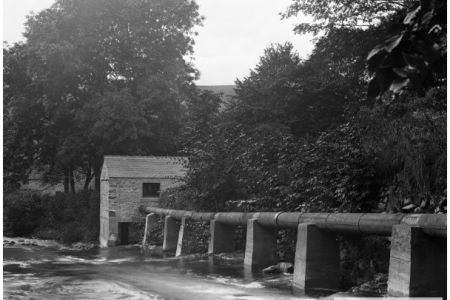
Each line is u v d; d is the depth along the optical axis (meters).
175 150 41.69
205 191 23.08
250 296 11.44
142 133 39.44
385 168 14.09
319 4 24.38
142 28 41.03
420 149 12.66
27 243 38.62
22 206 45.41
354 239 13.44
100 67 41.53
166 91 40.88
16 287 13.20
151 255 24.89
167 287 12.94
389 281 9.66
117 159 35.19
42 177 48.94
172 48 42.41
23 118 42.59
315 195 15.73
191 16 43.44
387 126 13.84
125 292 12.27
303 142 18.84
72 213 42.22
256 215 16.67
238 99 33.88
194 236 23.36
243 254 19.62
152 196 34.16
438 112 12.78
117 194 33.69
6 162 44.16
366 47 22.91
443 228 8.48
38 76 40.31
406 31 3.72
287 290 12.19
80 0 40.50
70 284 13.66
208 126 26.16
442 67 3.85
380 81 3.77
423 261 9.02
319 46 25.56
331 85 30.16
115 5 40.97
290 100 31.53
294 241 16.22
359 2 23.09
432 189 12.46
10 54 43.72
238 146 22.48
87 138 40.31
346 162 14.95
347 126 16.03
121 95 39.12
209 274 15.43
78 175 49.88
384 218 10.15
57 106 41.16
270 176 19.03
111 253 27.20
